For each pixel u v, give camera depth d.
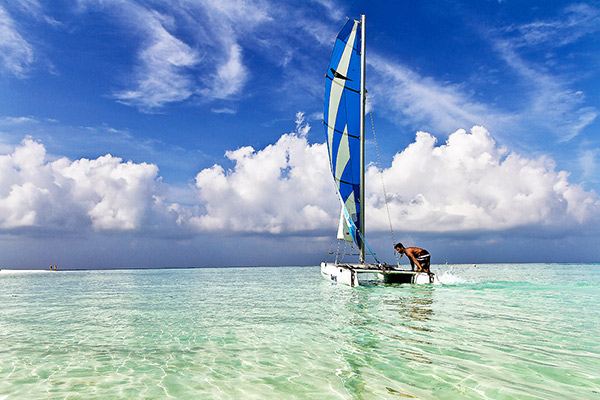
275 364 3.48
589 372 3.04
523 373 3.03
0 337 4.88
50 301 9.48
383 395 2.61
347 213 14.08
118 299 9.74
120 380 3.09
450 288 10.44
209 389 2.83
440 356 3.57
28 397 2.72
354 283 11.11
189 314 6.73
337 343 4.23
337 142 14.02
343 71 14.11
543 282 13.19
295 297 9.28
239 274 27.30
